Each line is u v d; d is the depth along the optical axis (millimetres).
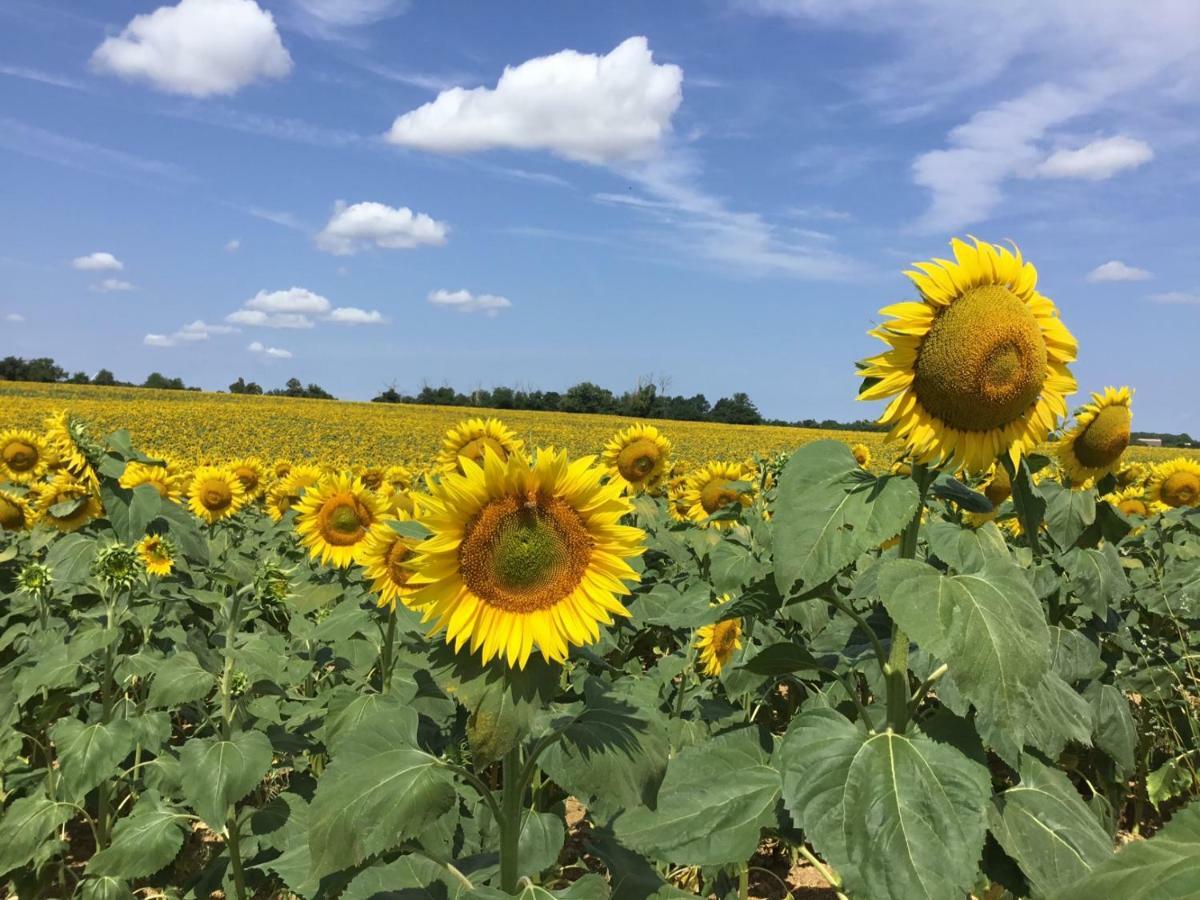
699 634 5008
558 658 2477
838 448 2803
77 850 5238
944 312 2688
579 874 4344
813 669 3014
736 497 7754
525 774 2648
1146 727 5945
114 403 48562
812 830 2475
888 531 2482
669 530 8000
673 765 3121
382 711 2809
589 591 2535
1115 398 4848
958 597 2445
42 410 40156
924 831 2395
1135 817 5844
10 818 4062
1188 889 1159
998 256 2691
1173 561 7129
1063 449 5008
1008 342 2586
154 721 4289
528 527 2492
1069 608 5383
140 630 5996
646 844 2928
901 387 2730
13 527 7316
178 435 34438
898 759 2516
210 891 4105
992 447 2754
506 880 2645
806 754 2609
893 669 2791
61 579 5633
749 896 4836
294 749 4367
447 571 2479
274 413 47812
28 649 5391
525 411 70812
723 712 4480
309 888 2979
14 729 5098
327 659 6066
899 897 2326
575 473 2525
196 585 7164
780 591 2607
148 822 3852
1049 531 5004
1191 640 6250
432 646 4352
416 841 2889
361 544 5859
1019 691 2326
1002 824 2762
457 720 4066
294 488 10180
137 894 4559
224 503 9555
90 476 5570
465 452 6559
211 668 4930
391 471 11570
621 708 2682
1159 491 8172
